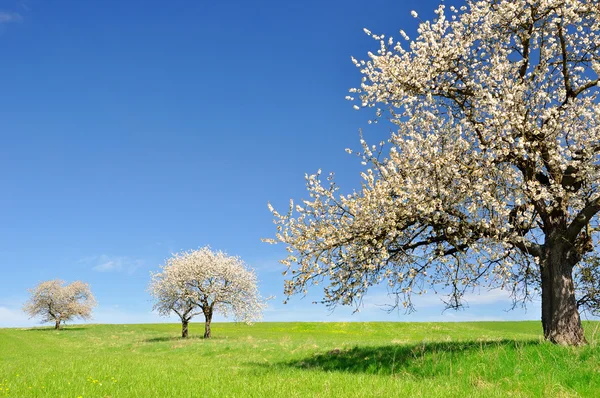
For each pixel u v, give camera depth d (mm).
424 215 14531
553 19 14305
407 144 14562
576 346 13992
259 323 79625
